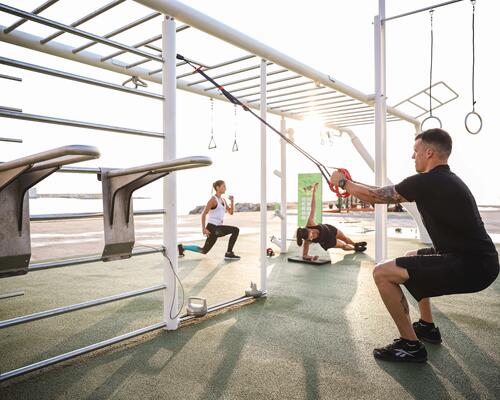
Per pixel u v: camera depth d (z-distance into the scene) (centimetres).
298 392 205
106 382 216
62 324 315
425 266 236
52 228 1322
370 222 1450
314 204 653
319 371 230
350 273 533
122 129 265
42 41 383
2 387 211
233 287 452
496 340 283
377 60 599
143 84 495
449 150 250
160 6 290
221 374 226
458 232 234
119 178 239
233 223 1503
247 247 809
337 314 341
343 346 268
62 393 204
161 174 233
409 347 242
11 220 193
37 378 222
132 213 255
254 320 325
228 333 294
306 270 555
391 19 580
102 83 255
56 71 229
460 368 235
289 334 292
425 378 221
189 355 253
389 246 809
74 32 234
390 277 242
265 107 422
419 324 282
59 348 267
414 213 875
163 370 231
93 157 155
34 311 358
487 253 231
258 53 405
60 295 416
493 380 219
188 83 541
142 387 211
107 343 250
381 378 221
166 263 298
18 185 194
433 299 400
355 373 227
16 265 197
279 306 367
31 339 283
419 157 258
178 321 307
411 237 968
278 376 223
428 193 237
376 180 604
